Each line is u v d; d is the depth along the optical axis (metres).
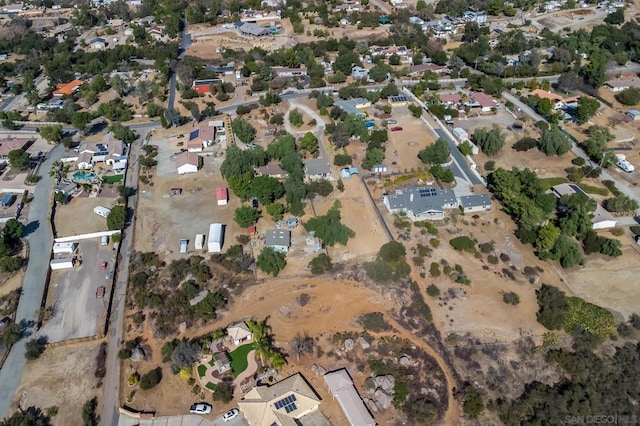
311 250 103.31
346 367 79.56
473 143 139.88
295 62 198.12
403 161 133.88
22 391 77.00
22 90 185.62
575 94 173.00
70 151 143.75
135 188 125.94
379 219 111.50
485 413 72.94
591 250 101.06
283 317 88.44
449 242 104.31
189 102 171.38
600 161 130.25
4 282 97.06
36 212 117.12
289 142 135.12
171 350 81.06
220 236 104.88
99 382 78.12
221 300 90.62
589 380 76.44
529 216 103.69
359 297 92.12
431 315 87.88
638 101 162.25
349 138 143.62
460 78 187.62
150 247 105.75
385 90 168.88
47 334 86.38
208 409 73.31
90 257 103.50
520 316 87.81
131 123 160.62
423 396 75.12
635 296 91.50
